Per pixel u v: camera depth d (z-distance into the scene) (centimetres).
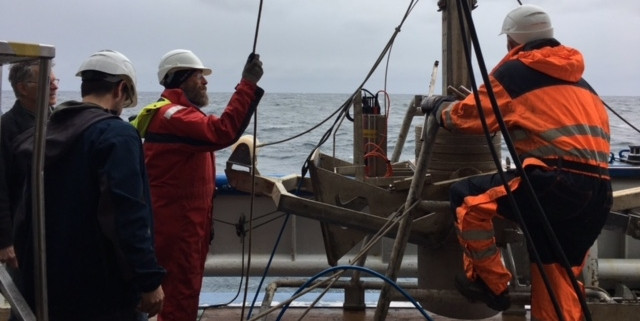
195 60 380
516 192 285
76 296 242
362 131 392
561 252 264
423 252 372
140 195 233
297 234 550
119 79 257
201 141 349
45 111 206
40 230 212
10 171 284
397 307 450
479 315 373
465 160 356
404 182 366
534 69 291
